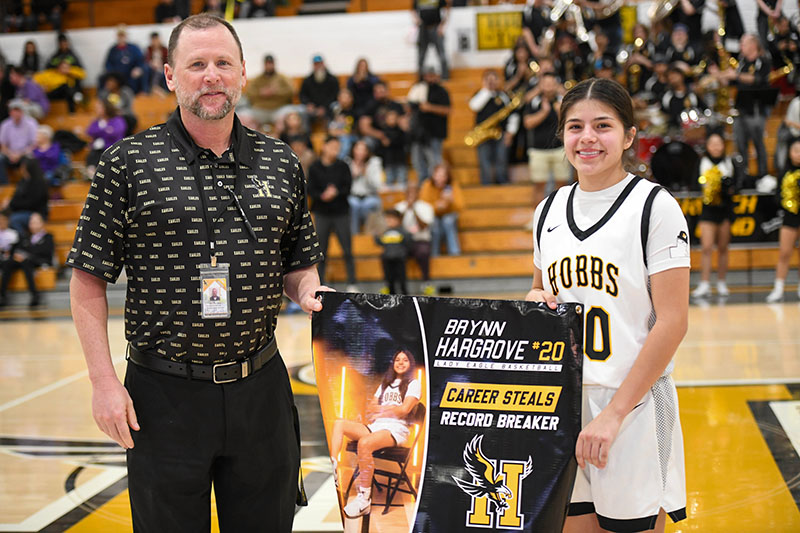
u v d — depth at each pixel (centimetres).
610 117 239
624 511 241
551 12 1231
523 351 244
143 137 243
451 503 247
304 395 614
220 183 243
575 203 250
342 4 1587
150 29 1514
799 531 369
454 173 1259
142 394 244
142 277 242
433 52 1427
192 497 246
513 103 1204
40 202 1184
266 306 250
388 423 251
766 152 1149
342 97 1243
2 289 1160
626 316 242
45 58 1539
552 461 242
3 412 602
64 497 432
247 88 1289
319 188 1040
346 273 1107
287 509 262
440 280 1109
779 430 502
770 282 1079
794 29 1243
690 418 530
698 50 1209
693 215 1065
